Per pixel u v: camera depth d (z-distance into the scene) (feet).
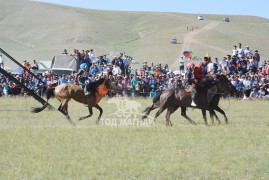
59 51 373.61
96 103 74.54
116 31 524.93
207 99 74.33
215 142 57.93
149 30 555.28
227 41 409.08
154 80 128.57
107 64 139.44
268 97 130.00
